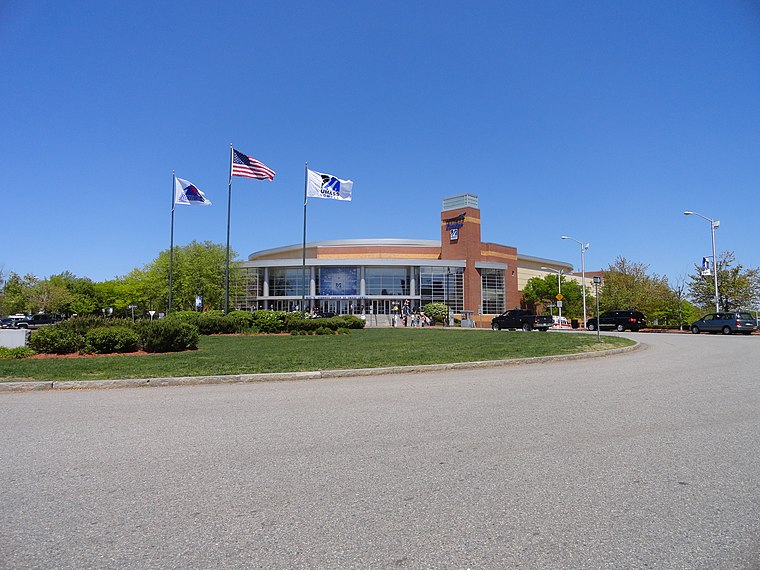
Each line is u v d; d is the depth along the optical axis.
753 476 4.83
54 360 15.25
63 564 3.31
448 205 72.94
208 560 3.35
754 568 3.21
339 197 38.34
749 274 45.59
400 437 6.41
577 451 5.71
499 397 9.28
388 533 3.72
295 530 3.78
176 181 38.50
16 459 5.59
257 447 6.00
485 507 4.18
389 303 68.31
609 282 53.97
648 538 3.62
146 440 6.37
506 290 73.38
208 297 62.06
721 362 15.23
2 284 76.38
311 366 13.66
